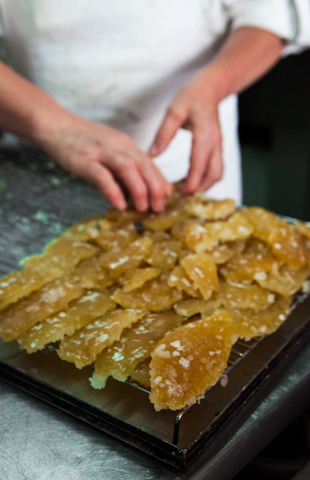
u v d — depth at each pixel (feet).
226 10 3.87
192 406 2.46
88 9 3.66
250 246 3.09
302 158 5.62
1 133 4.40
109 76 3.87
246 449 2.44
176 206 3.30
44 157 4.07
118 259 2.92
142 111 4.02
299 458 2.88
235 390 2.52
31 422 2.45
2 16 3.79
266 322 2.69
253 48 3.74
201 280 2.77
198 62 4.00
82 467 2.33
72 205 3.58
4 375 2.58
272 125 5.59
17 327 2.64
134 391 2.51
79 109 4.04
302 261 2.93
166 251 2.98
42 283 2.78
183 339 2.48
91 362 2.53
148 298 2.76
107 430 2.40
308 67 5.19
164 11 3.71
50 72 3.90
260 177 5.93
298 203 5.88
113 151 3.24
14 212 3.51
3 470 2.32
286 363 2.66
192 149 3.38
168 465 2.33
